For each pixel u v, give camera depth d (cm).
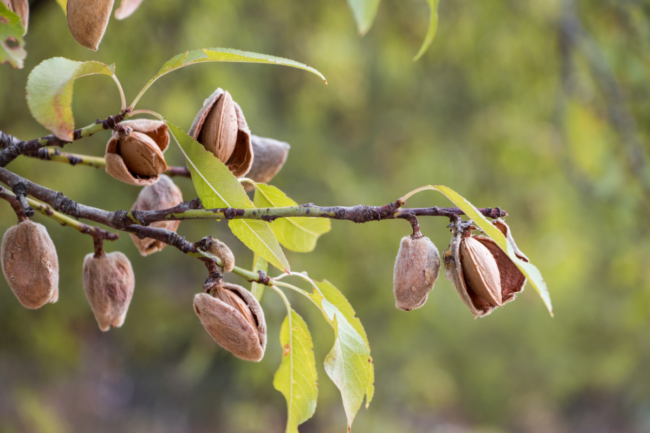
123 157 136
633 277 607
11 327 476
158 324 627
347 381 148
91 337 788
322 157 671
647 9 511
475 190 756
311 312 548
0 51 135
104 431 719
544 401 1322
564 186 658
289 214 133
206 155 136
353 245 627
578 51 519
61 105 117
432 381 980
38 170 472
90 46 137
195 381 712
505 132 680
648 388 1288
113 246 538
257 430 738
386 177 814
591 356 1195
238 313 135
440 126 794
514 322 1162
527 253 773
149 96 496
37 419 507
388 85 818
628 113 484
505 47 606
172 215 137
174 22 492
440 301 745
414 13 623
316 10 629
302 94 687
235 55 132
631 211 528
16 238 139
